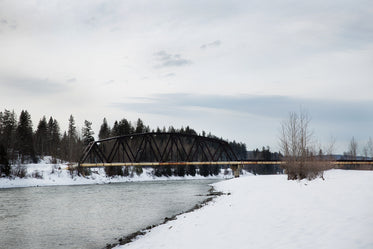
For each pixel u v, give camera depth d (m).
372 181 20.30
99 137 143.00
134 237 17.34
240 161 95.06
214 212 19.92
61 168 84.81
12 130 107.94
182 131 152.75
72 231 20.70
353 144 84.12
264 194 24.25
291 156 35.41
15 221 24.61
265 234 11.86
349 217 12.23
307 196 18.53
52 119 142.50
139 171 110.12
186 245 12.20
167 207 31.11
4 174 67.81
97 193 49.66
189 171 132.88
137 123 148.50
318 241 9.98
